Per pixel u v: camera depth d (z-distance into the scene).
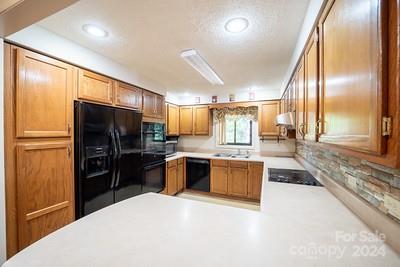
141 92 2.75
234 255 0.64
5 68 1.33
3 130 1.31
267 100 3.73
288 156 3.85
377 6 0.53
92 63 1.95
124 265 0.59
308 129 1.34
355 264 0.61
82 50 1.85
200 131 4.33
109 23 1.45
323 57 1.02
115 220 0.90
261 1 1.20
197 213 0.98
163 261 0.61
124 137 2.29
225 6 1.24
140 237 0.75
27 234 1.44
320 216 1.00
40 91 1.53
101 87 2.08
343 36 0.77
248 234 0.78
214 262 0.60
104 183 2.01
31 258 0.62
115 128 2.15
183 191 4.12
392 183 0.76
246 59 2.14
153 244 0.70
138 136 2.56
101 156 1.98
